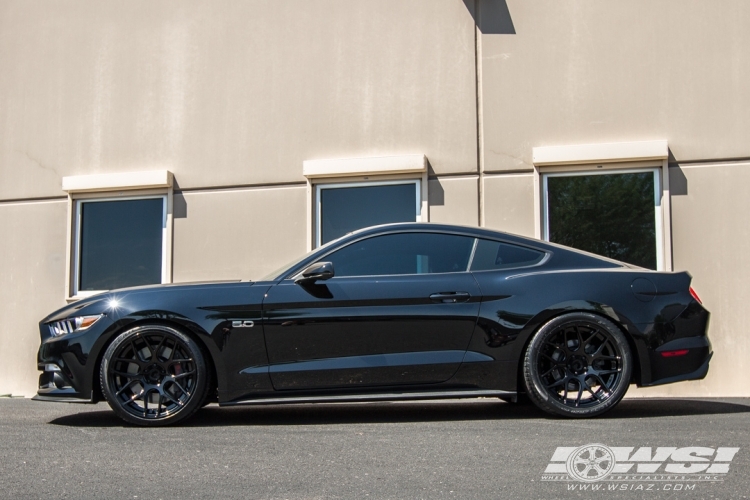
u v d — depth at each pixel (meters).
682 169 7.64
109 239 8.82
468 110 8.08
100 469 3.78
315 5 8.48
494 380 5.27
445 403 6.50
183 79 8.72
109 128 8.84
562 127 7.89
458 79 8.12
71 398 5.29
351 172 8.10
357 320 5.27
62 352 5.31
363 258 5.46
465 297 5.30
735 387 7.35
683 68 7.71
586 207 7.83
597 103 7.84
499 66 8.05
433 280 5.35
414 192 8.13
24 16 9.12
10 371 8.83
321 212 8.33
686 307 5.39
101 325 5.27
